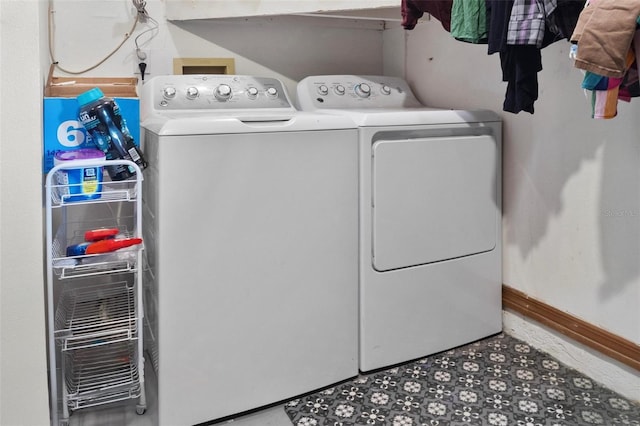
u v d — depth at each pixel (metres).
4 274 1.31
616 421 1.48
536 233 1.89
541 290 1.89
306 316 1.63
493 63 1.99
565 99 1.72
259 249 1.53
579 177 1.70
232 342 1.52
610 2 1.00
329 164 1.62
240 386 1.54
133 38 2.09
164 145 1.37
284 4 2.01
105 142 1.61
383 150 1.69
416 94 2.45
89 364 1.68
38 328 1.35
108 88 1.85
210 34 2.23
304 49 2.45
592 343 1.69
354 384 1.72
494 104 2.01
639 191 1.52
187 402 1.47
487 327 2.02
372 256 1.72
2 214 1.30
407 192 1.75
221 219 1.46
